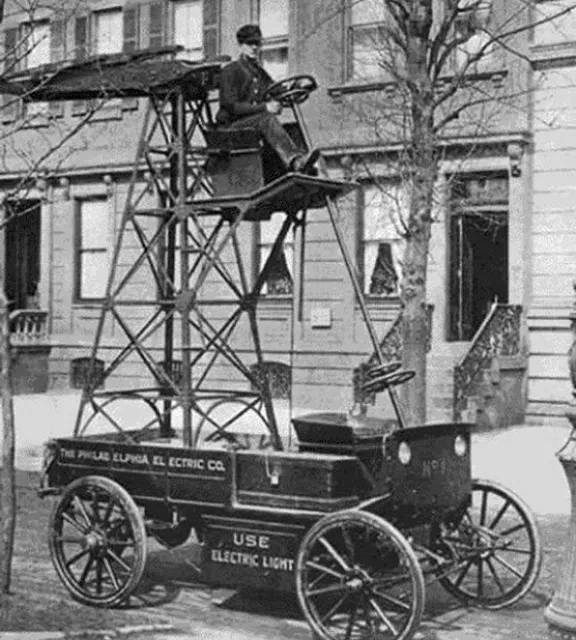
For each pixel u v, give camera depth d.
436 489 8.08
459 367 19.61
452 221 23.16
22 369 27.45
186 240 9.28
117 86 9.62
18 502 13.52
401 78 13.48
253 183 9.20
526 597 9.03
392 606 8.47
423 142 13.03
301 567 7.52
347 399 23.89
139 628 7.68
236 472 8.23
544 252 22.03
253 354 24.94
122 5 27.92
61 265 28.38
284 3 25.61
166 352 10.46
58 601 8.47
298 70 24.97
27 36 10.71
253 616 8.30
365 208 23.81
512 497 8.59
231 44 26.34
